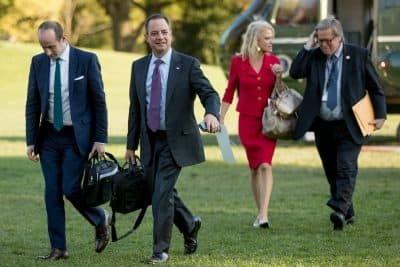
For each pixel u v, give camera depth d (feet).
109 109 175.32
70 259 48.93
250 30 59.72
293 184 80.18
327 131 57.31
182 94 46.75
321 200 70.54
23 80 217.36
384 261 47.78
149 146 46.98
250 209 66.85
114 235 47.67
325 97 56.70
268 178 59.31
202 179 84.23
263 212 59.06
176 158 46.57
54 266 47.09
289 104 58.13
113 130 136.46
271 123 58.34
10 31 290.97
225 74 118.62
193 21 325.01
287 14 111.55
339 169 56.59
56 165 48.24
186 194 74.90
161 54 46.98
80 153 47.70
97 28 346.74
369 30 113.50
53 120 47.80
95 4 338.34
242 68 59.88
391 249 51.19
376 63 105.81
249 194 74.74
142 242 54.44
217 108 46.01
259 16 114.21
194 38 325.62
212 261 47.75
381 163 94.32
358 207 66.49
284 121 58.44
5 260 48.98
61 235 48.83
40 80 47.83
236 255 49.70
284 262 47.70
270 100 58.90
